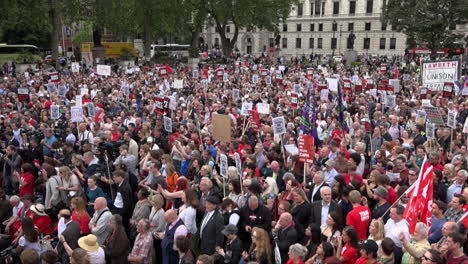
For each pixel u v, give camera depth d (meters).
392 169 9.75
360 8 85.62
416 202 6.71
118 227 7.57
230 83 28.53
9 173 12.53
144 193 8.43
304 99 20.78
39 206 8.85
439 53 55.38
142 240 7.55
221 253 7.12
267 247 6.68
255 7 59.66
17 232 8.74
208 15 66.69
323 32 90.56
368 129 14.01
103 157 11.28
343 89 23.64
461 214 7.27
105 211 8.00
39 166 11.82
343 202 8.02
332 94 22.58
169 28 54.44
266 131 13.77
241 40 98.62
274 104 20.41
